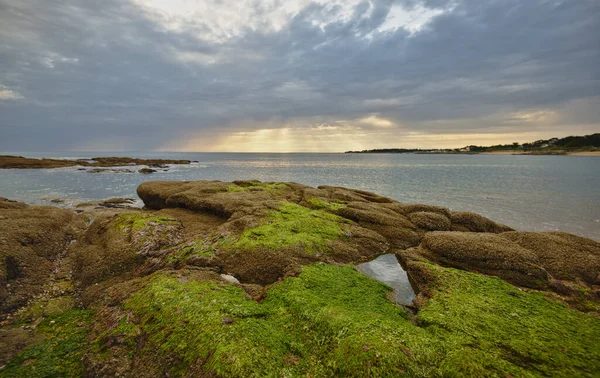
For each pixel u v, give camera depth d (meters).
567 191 58.56
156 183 42.03
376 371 8.54
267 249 17.89
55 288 16.83
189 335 10.12
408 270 17.56
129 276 17.30
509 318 11.34
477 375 8.20
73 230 26.67
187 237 22.23
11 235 20.50
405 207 29.64
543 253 18.84
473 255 18.39
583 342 9.91
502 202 48.25
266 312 11.79
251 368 8.58
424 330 10.62
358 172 111.50
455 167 139.50
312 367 9.13
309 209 26.53
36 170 96.50
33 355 11.02
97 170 101.56
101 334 11.42
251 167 142.00
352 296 13.16
